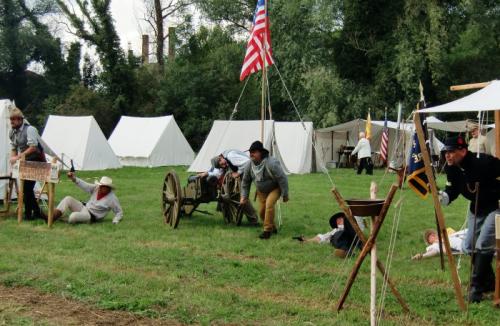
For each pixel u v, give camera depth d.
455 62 31.03
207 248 7.88
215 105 37.56
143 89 39.22
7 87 42.91
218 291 5.73
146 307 5.13
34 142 9.84
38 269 6.44
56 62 44.16
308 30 31.06
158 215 10.80
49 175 9.23
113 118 37.72
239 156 9.80
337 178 19.72
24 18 43.75
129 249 7.65
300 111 31.97
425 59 27.45
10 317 4.85
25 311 5.04
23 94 43.34
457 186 5.82
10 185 10.52
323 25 30.27
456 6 28.75
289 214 11.12
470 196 5.74
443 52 27.12
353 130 28.42
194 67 37.66
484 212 5.75
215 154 20.19
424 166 5.75
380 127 27.12
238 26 39.22
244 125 20.12
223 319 4.89
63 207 9.68
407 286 6.00
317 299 5.55
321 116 29.48
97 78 43.50
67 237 8.46
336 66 30.50
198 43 41.31
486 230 5.46
